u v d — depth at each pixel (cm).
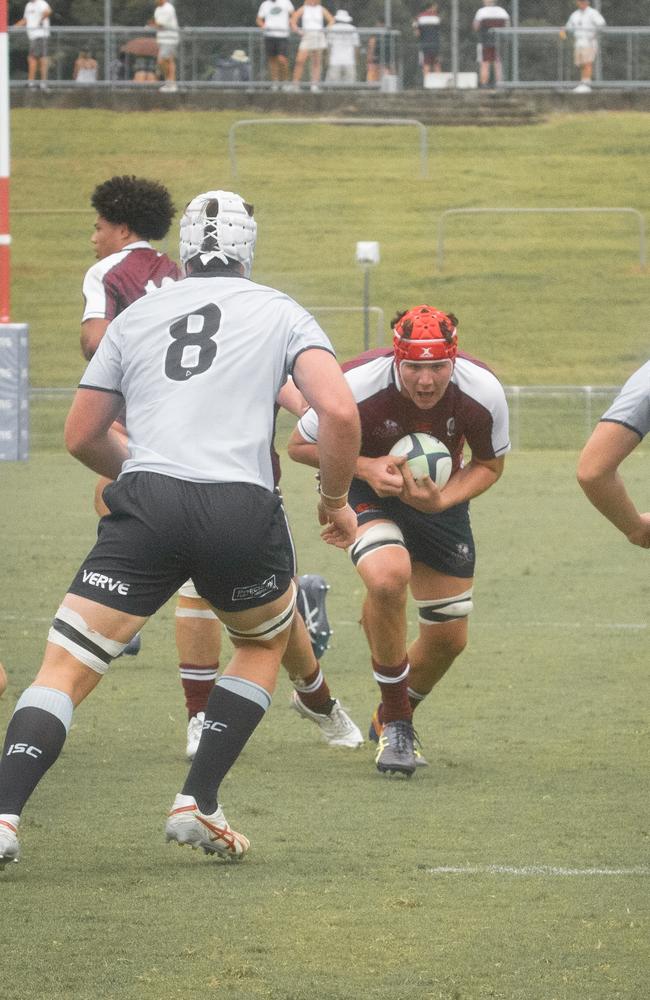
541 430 8438
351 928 1355
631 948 1299
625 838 1692
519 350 10488
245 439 1478
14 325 6631
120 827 1733
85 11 16900
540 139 15112
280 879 1520
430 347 1994
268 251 12462
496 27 15875
